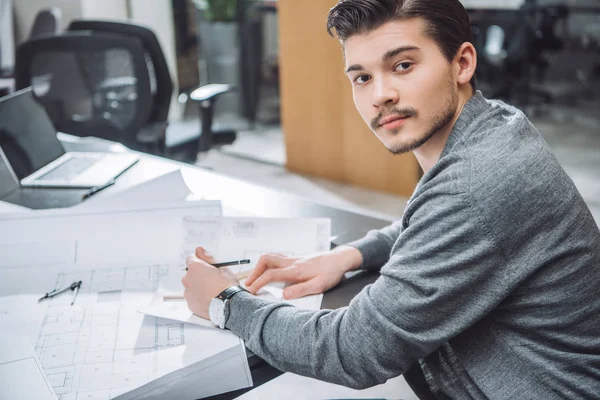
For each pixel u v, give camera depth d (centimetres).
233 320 97
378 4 88
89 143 192
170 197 138
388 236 120
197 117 489
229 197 146
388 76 90
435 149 96
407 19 88
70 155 180
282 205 141
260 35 468
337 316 92
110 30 267
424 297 85
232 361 92
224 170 400
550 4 468
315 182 378
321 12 349
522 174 85
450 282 84
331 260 112
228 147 441
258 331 94
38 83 260
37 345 93
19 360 87
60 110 262
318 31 354
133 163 173
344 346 89
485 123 91
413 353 88
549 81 538
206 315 100
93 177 162
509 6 463
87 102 261
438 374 96
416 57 89
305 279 110
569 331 90
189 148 279
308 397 185
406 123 91
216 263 109
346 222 134
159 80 265
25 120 168
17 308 102
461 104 95
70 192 155
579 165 377
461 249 84
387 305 87
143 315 101
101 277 111
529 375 90
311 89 370
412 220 90
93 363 89
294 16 362
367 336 87
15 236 116
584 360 89
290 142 392
